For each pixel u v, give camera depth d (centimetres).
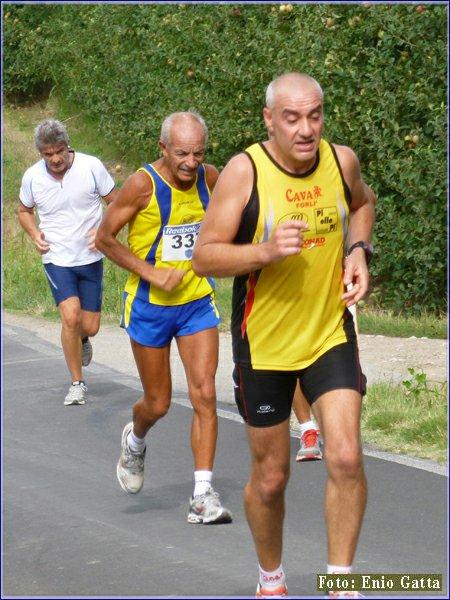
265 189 902
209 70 3200
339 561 875
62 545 1204
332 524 877
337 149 931
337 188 921
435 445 1514
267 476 947
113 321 2727
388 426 1599
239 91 3094
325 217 915
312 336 932
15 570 1131
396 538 1180
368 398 1705
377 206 2642
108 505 1345
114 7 3838
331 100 2727
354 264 933
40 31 4531
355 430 888
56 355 2339
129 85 3722
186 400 1892
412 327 2481
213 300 1306
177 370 2144
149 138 3591
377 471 1419
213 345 1284
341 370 919
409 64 2594
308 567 1108
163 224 1284
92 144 4153
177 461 1531
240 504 1330
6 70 4562
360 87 2689
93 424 1761
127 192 1274
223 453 1554
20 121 4522
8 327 2689
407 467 1434
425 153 2539
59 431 1719
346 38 2741
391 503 1295
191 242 1295
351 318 960
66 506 1344
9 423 1775
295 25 2881
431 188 2545
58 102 4516
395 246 2614
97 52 4072
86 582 1090
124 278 3023
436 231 2588
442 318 2603
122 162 4006
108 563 1142
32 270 3278
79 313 1889
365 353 2191
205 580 1085
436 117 2492
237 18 3169
